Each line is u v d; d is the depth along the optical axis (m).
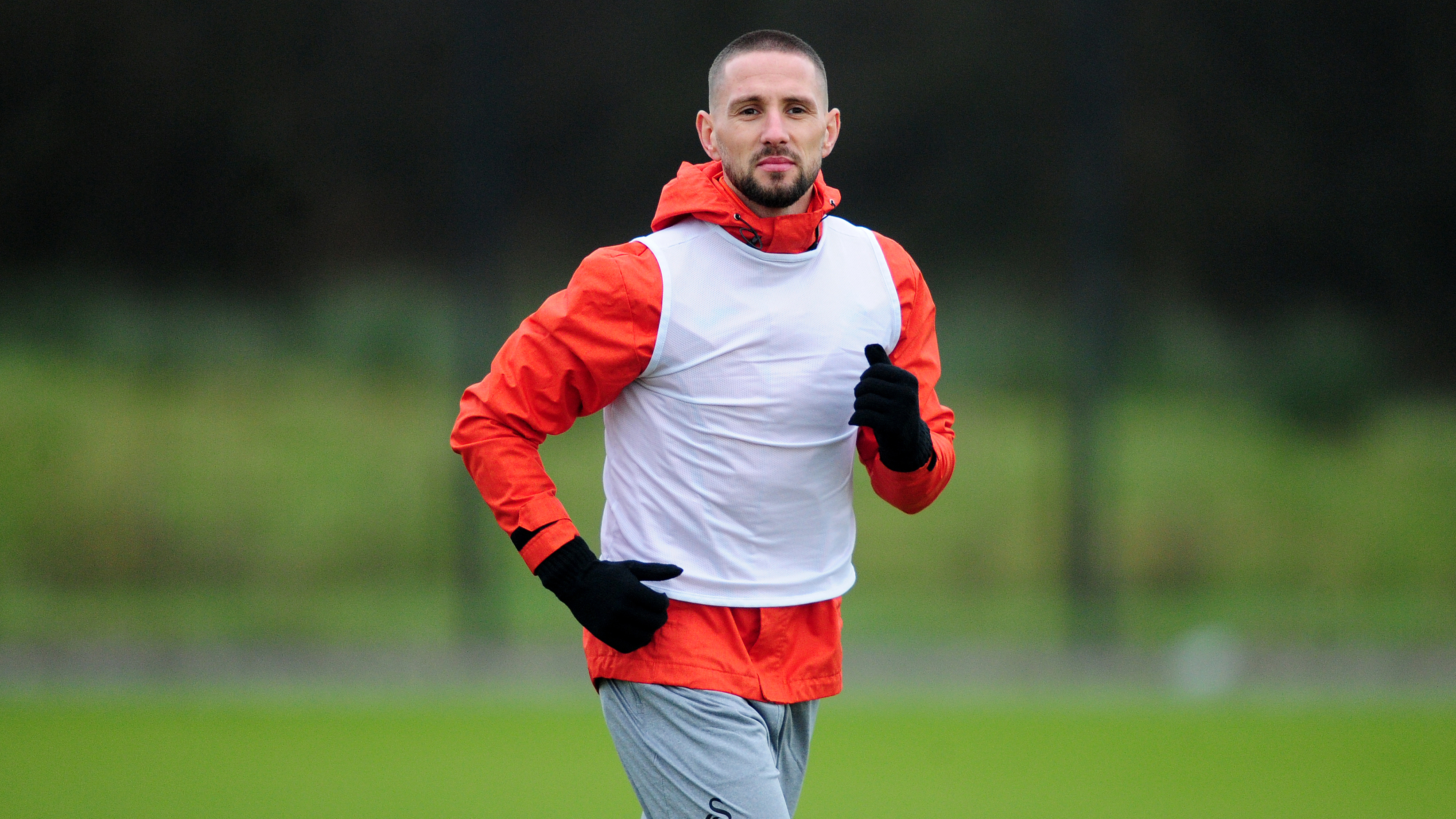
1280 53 75.44
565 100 72.88
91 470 56.56
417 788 25.09
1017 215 74.12
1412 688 36.81
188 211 73.06
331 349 69.12
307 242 73.25
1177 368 69.94
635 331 11.88
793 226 12.07
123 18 72.25
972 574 52.03
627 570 11.79
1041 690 36.56
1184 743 29.39
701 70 72.94
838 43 73.50
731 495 12.12
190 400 63.78
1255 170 75.88
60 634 44.50
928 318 13.09
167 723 31.25
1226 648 42.06
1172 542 53.53
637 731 12.25
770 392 12.07
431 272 73.50
